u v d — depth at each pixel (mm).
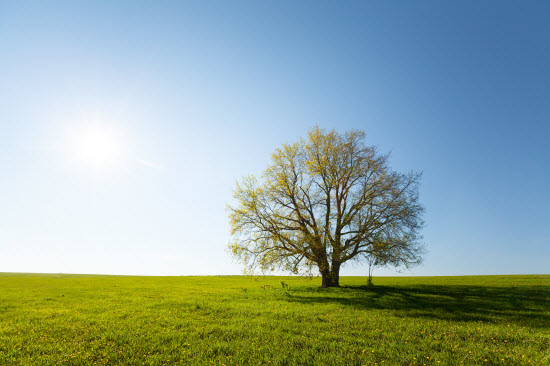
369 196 31094
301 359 10297
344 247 30031
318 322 15680
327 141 33219
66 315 17562
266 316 17156
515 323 15602
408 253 29328
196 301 22922
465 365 9836
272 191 32125
